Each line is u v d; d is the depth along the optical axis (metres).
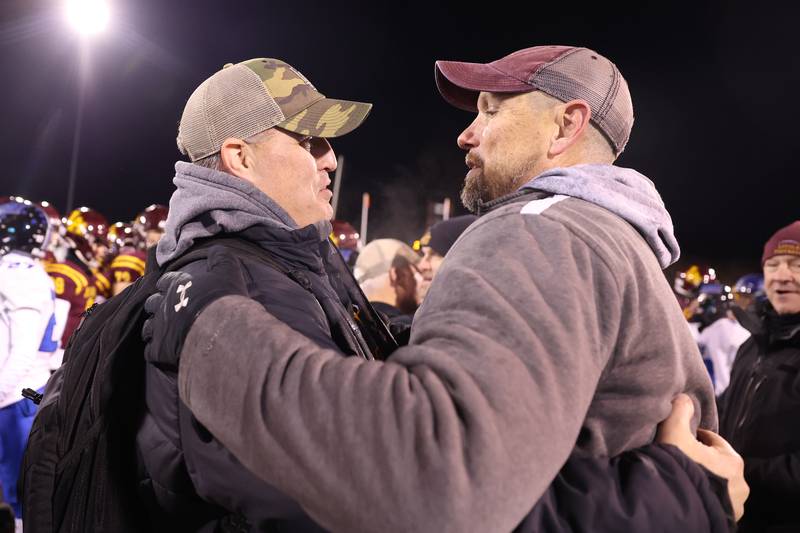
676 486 1.24
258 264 1.46
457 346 1.12
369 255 3.96
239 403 1.14
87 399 1.46
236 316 1.21
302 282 1.51
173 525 1.41
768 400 2.79
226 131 1.62
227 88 1.64
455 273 1.22
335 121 1.67
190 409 1.24
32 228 4.42
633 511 1.20
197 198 1.54
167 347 1.28
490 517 1.04
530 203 1.35
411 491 1.04
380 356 1.76
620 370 1.28
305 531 1.24
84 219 6.87
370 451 1.06
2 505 2.70
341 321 1.55
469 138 1.62
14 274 4.29
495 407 1.06
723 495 1.31
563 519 1.20
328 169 1.79
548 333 1.14
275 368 1.14
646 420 1.29
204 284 1.30
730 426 3.04
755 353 3.05
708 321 8.08
